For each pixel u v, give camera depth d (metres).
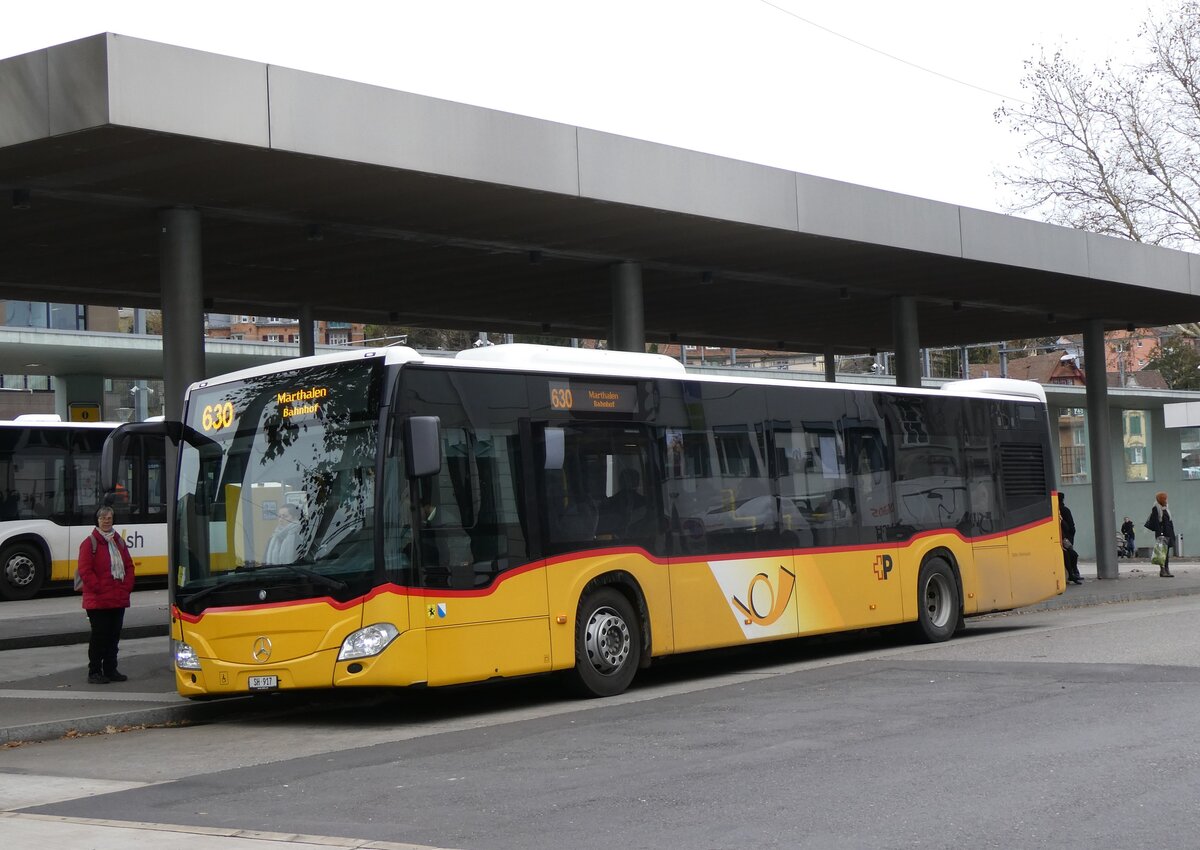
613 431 13.89
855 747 9.34
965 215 21.61
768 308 26.91
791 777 8.37
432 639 11.73
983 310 28.12
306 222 17.34
